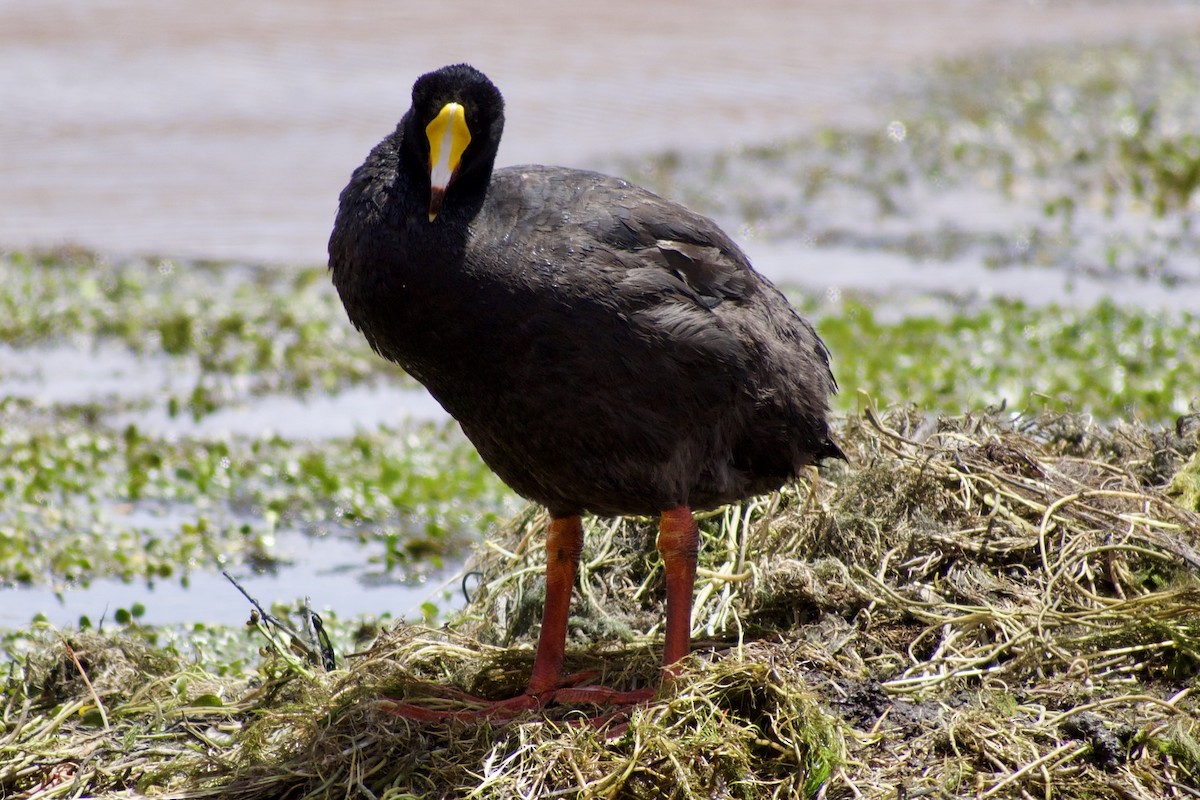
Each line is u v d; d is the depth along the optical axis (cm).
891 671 838
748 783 745
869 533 931
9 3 3509
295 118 2634
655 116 2725
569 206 802
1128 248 2116
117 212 2206
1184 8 4184
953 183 2442
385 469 1389
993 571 909
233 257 2062
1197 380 1499
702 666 798
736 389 814
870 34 3581
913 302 1891
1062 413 1155
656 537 980
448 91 784
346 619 1091
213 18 3419
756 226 2219
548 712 834
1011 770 755
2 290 1891
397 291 780
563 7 3700
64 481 1329
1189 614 836
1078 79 3144
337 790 789
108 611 1101
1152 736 766
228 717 886
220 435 1496
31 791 814
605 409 792
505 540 1038
